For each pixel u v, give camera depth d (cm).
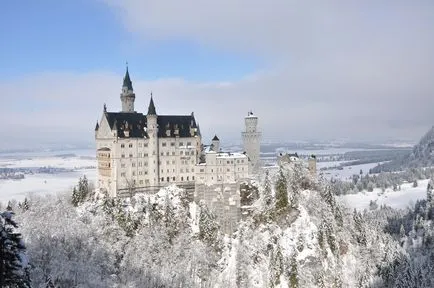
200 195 18612
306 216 17112
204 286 15112
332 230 17000
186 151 19562
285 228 16825
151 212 16962
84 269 13325
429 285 16762
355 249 17362
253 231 17150
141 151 18838
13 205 18312
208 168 18562
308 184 19162
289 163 19600
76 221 15975
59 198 19125
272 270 15400
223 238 17362
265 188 17988
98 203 17350
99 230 15812
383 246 17712
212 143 19788
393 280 16412
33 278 11769
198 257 15788
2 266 3662
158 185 19088
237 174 18700
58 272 12650
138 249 15475
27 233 14238
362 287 16000
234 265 16075
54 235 14500
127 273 14275
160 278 14500
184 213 17438
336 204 18625
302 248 16225
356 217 18688
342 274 16300
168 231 16600
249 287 15300
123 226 16362
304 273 15675
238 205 18150
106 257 14562
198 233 16862
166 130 19425
